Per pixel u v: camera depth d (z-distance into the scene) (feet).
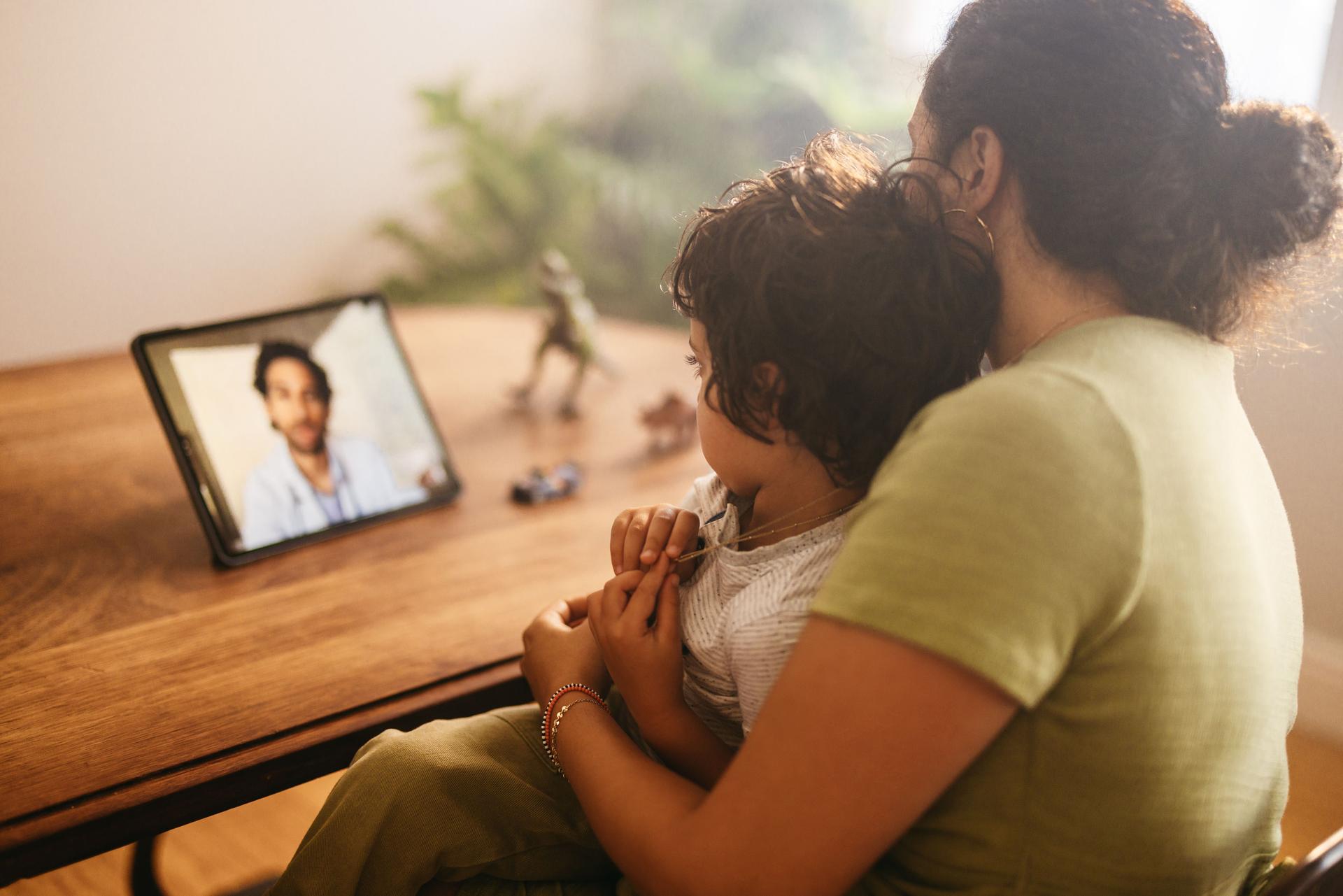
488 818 2.88
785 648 2.46
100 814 2.64
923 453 2.06
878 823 2.02
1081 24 2.36
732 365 2.46
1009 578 1.93
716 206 2.70
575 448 4.85
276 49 12.02
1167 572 2.08
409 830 2.78
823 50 12.92
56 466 4.75
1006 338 2.60
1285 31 5.87
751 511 2.97
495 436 4.99
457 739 2.97
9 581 3.81
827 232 2.36
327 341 4.41
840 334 2.35
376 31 12.65
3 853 2.53
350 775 2.86
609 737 2.67
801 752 2.03
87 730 2.94
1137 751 2.12
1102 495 1.99
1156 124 2.31
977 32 2.50
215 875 5.57
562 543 3.99
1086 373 2.16
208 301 12.18
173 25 11.37
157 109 11.47
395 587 3.71
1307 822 5.44
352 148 12.75
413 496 4.33
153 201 11.64
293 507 4.09
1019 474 1.97
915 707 1.95
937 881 2.34
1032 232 2.46
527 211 13.37
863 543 2.04
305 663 3.25
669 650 2.68
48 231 11.15
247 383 4.18
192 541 4.11
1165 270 2.36
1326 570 5.82
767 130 13.32
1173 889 2.26
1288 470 5.79
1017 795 2.19
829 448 2.52
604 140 14.40
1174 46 2.34
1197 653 2.13
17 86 10.73
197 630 3.46
